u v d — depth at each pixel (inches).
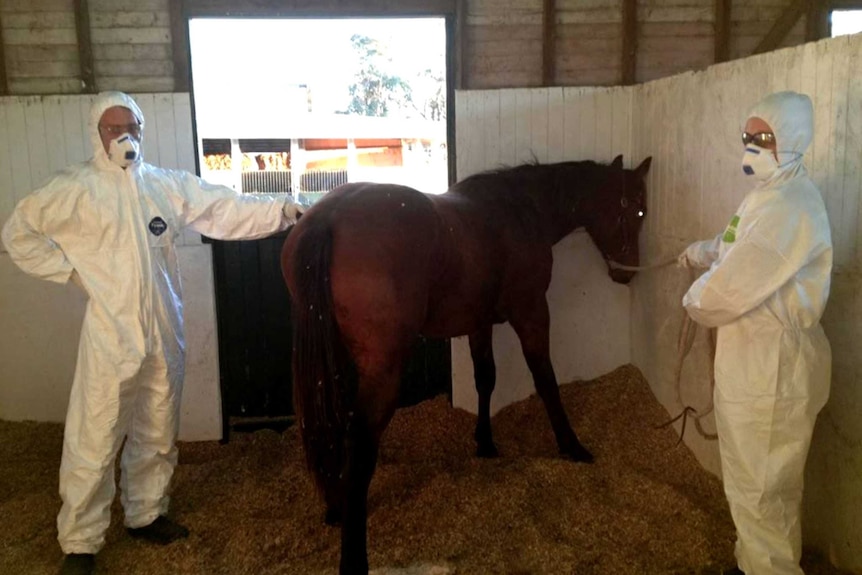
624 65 137.8
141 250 87.4
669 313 122.7
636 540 92.4
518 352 141.3
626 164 139.1
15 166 129.4
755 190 74.9
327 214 85.4
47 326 133.2
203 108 188.2
